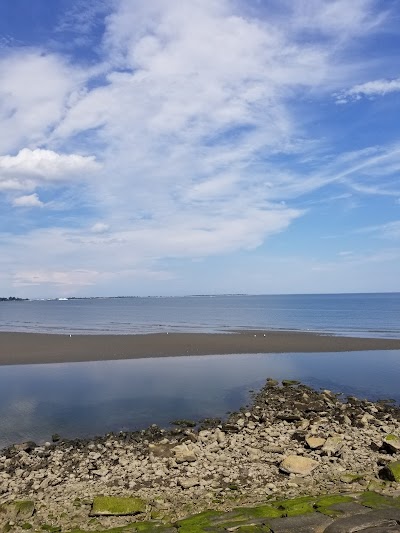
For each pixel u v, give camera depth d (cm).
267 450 1527
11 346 4053
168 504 1102
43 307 17925
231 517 906
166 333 5106
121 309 14562
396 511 868
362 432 1728
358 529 783
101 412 2042
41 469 1409
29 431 1800
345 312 10162
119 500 1077
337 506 904
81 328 6275
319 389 2552
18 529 969
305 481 1224
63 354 3638
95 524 989
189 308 14525
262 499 1095
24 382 2642
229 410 2098
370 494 986
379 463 1365
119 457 1500
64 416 1986
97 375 2842
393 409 2109
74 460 1488
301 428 1805
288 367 3148
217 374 2883
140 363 3281
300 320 7700
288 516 875
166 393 2383
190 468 1366
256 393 2412
